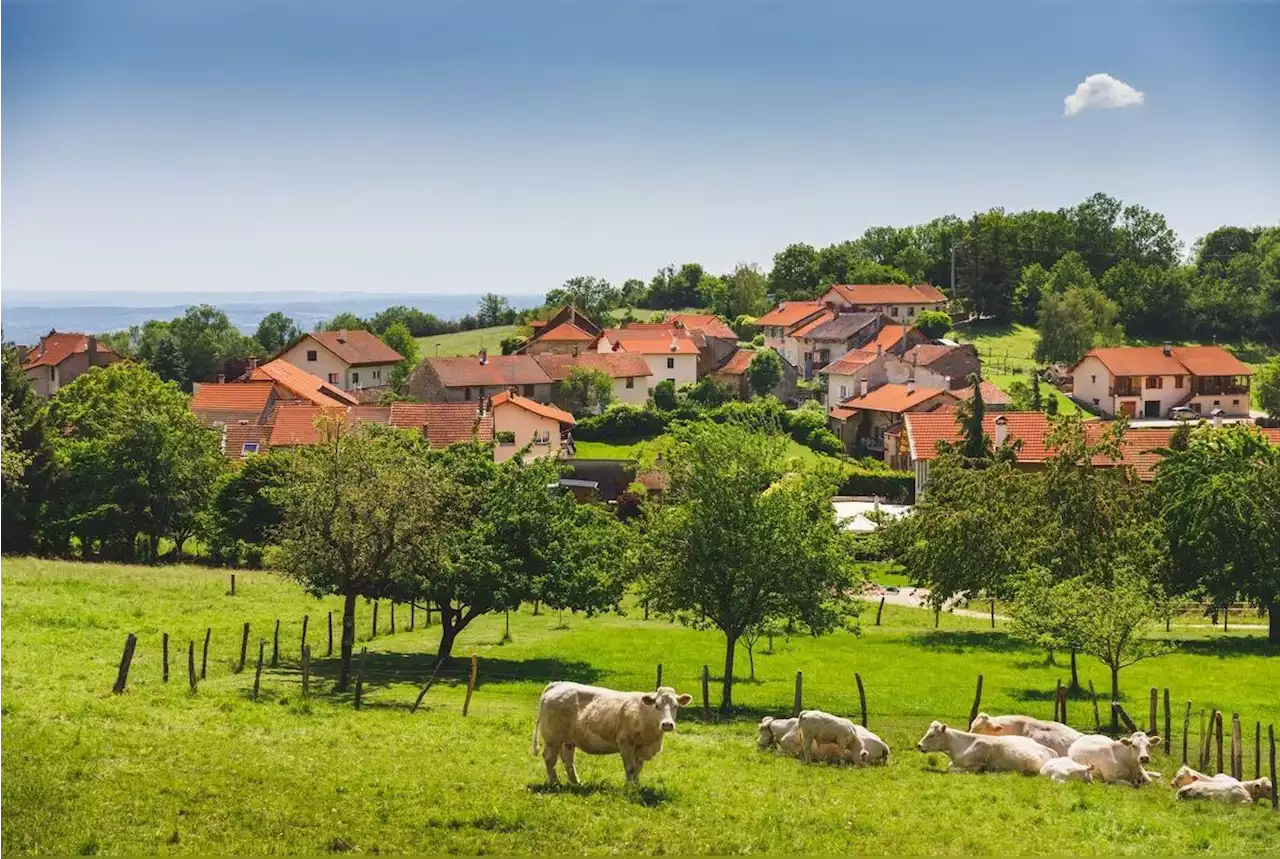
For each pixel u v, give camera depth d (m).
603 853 20.70
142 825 20.84
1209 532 56.59
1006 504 56.06
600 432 129.50
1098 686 44.97
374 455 40.06
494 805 22.84
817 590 41.59
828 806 24.81
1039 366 174.38
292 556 39.78
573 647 53.06
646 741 24.14
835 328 172.88
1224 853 23.14
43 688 31.70
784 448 42.72
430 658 48.59
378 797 23.28
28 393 74.56
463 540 45.59
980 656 52.25
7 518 70.88
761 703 41.09
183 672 38.38
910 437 99.06
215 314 182.38
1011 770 29.86
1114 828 24.30
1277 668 49.50
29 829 20.16
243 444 105.00
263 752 26.14
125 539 74.62
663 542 41.78
